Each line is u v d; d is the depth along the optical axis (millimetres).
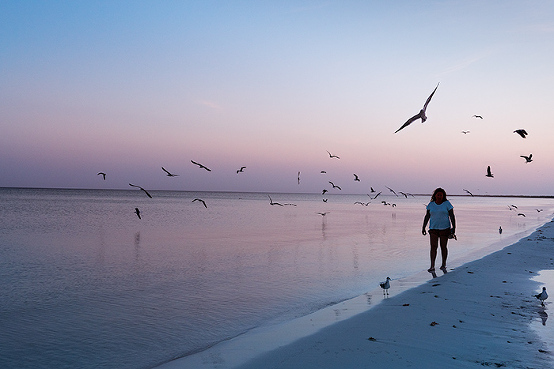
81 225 38625
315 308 10562
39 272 15938
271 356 6707
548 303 9625
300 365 6152
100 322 9586
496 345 6754
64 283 13953
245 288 13086
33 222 41500
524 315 8617
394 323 8109
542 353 6379
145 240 26953
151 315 10133
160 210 72312
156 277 14945
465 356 6258
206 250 22188
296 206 115875
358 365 6000
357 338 7289
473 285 11609
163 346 7980
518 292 10773
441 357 6219
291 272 15828
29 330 9016
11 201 102188
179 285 13578
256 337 7949
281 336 7836
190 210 74688
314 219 53906
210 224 41906
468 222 51250
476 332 7461
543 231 32594
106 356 7516
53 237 28422
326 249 22766
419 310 9039
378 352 6512
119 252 21406
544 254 18562
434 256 14180
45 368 7035
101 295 12250
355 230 36438
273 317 9820
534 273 13664
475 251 20531
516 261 16266
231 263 17969
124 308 10789
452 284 11758
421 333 7426
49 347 7992
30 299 11781
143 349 7832
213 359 6770
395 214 73062
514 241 25375
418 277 13352
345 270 16203
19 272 15945
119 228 35938
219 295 12148
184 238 28344
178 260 18812
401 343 6914
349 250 22328
